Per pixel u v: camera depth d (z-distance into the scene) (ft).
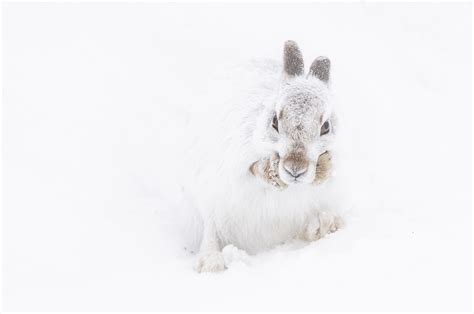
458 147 66.80
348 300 38.55
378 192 58.08
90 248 50.55
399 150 65.98
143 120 73.97
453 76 80.84
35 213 55.42
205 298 40.86
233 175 47.14
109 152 67.41
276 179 43.73
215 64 84.02
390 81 79.25
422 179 60.64
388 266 41.39
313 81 43.78
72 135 70.23
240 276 43.09
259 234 49.42
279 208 48.01
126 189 60.70
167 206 57.67
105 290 43.80
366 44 87.15
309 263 42.98
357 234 46.39
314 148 41.93
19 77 82.38
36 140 68.64
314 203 48.67
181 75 83.10
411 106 74.49
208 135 49.16
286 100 42.32
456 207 51.90
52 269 47.83
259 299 39.78
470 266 40.57
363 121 70.49
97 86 81.15
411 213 50.62
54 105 76.43
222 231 49.70
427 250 42.70
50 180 61.00
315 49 85.71
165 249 51.08
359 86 77.25
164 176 63.10
